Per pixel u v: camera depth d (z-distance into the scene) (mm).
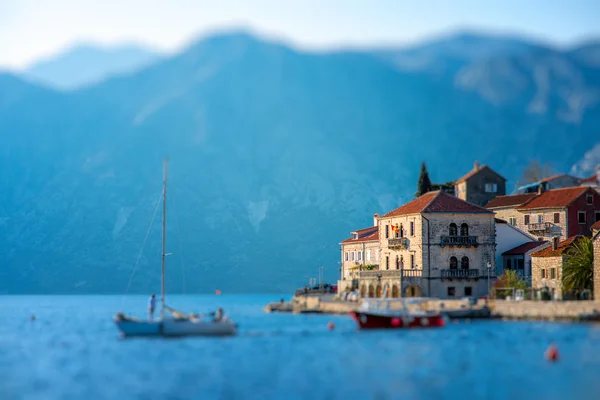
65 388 84750
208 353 103625
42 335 135875
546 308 131000
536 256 159875
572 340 109375
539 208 190250
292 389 82000
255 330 127375
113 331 143000
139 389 83250
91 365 97375
